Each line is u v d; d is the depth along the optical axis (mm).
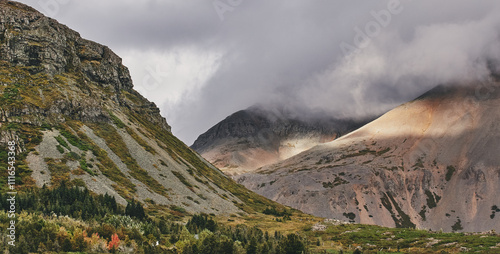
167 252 101812
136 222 124000
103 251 92625
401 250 137250
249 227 172625
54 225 96500
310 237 170125
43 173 150125
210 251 106812
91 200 132625
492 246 123812
